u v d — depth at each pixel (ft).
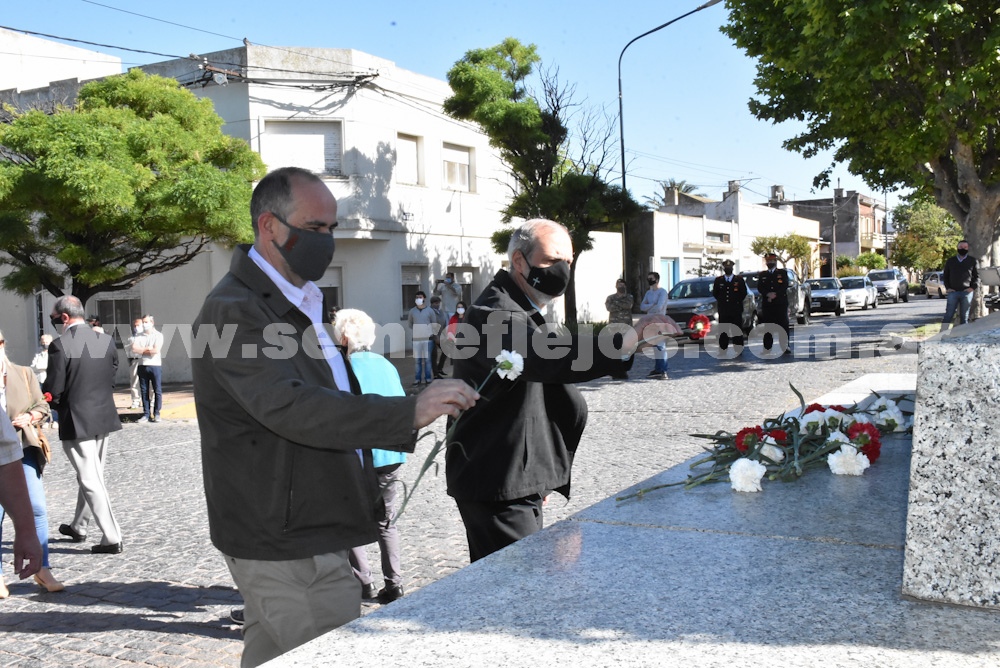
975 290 53.26
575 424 10.27
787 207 192.95
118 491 26.32
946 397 5.68
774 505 8.27
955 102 44.32
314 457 7.15
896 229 251.39
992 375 5.53
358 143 63.26
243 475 7.08
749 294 62.49
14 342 66.39
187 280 60.44
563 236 9.63
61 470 30.94
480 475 9.55
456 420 8.59
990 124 47.26
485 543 9.75
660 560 6.75
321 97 61.87
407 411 6.39
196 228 45.55
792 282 79.56
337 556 7.41
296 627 7.18
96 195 41.24
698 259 126.41
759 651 5.07
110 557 19.13
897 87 48.67
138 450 34.53
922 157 50.65
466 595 6.17
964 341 5.71
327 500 7.20
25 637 14.60
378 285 65.77
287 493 7.07
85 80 64.80
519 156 66.74
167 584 17.12
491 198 77.61
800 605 5.74
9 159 45.01
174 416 44.80
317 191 7.28
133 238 45.88
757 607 5.74
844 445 9.45
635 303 108.68
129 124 46.06
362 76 62.34
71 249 43.57
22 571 8.48
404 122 67.56
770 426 10.44
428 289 70.38
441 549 18.35
